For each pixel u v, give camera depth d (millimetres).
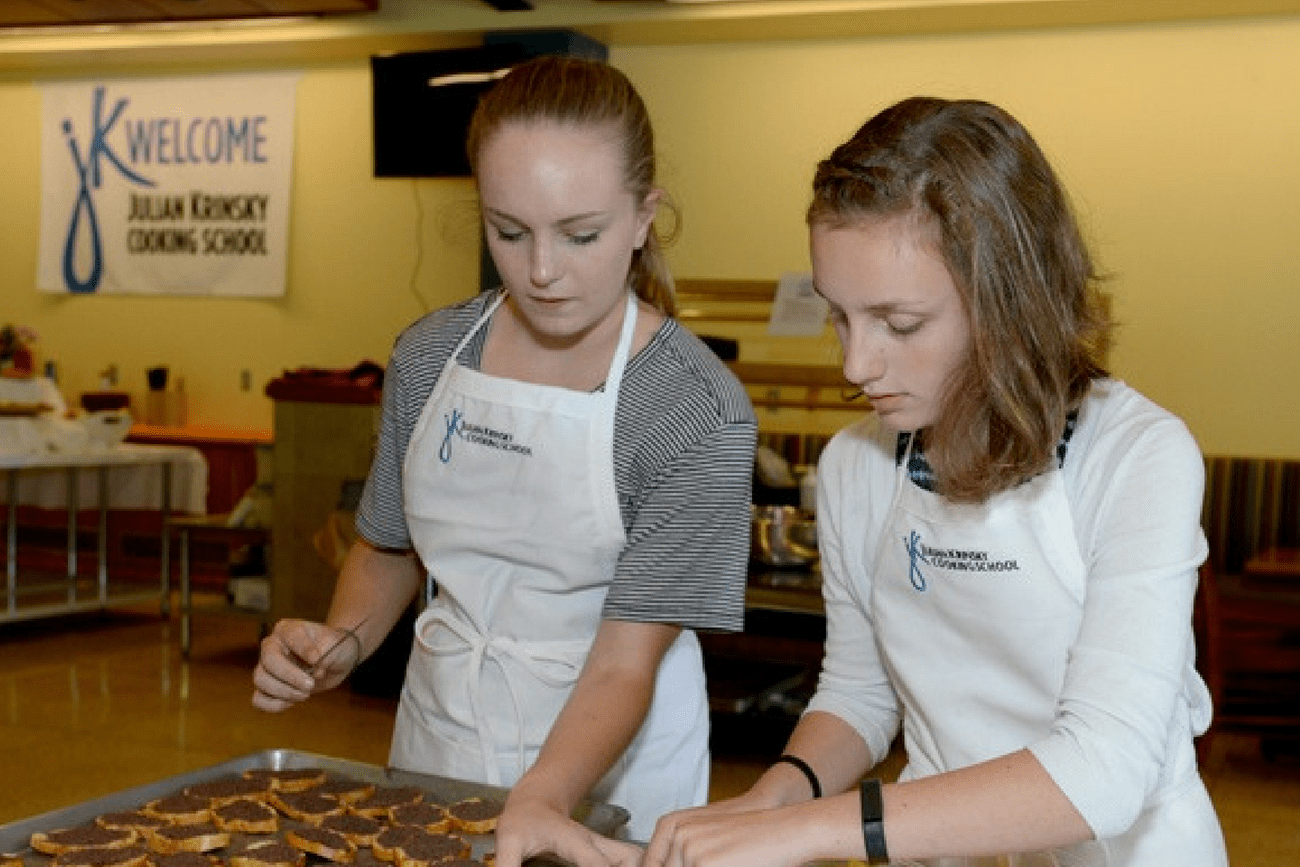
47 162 8938
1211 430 6723
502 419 1679
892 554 1423
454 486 1723
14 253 9062
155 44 8047
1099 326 1258
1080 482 1275
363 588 1884
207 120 8555
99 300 8883
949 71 7113
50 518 8625
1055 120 6922
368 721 5438
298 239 8445
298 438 6160
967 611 1364
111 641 6914
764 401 6883
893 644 1450
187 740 5055
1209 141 6676
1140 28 6766
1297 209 6555
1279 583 5375
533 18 7203
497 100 1500
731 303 7336
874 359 1205
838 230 1185
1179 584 1183
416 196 8180
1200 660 4434
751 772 4883
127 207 8758
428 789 1698
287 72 8383
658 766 1754
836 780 1480
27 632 7059
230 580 6641
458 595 1756
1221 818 4590
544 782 1448
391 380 1818
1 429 6543
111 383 8789
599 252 1500
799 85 7375
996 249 1162
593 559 1689
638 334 1679
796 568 4762
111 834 1523
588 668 1618
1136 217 6801
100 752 4859
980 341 1175
